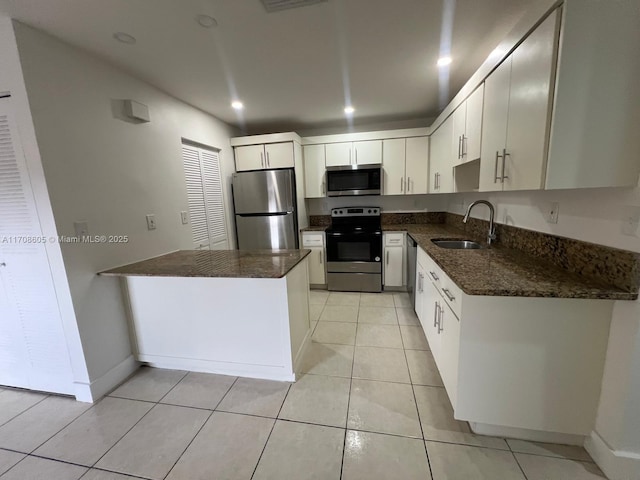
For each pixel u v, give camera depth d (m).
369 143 3.41
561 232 1.45
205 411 1.61
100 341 1.77
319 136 3.51
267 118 3.16
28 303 1.67
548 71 1.05
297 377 1.89
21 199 1.53
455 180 2.44
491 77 1.58
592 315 1.17
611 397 1.16
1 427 1.53
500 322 1.24
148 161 2.15
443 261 1.64
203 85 2.21
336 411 1.58
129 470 1.27
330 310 2.98
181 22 1.45
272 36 1.60
